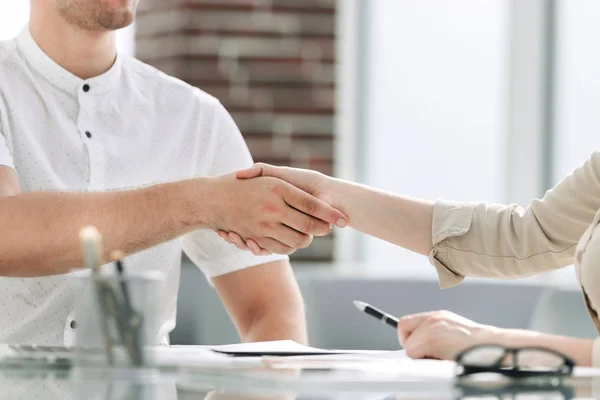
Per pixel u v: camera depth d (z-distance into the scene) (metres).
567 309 3.89
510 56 5.04
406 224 2.04
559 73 5.00
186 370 1.22
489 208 2.00
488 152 5.07
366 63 5.07
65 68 2.24
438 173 5.09
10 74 2.22
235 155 2.48
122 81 2.35
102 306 1.18
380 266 4.98
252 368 1.28
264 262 2.38
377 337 3.17
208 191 2.03
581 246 1.67
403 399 1.02
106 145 2.27
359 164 5.09
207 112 2.45
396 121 5.08
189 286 3.91
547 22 5.00
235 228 2.07
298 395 1.04
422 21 5.05
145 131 2.34
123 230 1.92
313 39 5.02
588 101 4.94
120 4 2.17
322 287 3.19
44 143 2.21
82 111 2.25
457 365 1.23
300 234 2.10
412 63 5.07
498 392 1.08
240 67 4.95
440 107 5.07
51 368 1.22
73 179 2.22
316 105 5.03
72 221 1.88
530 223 1.94
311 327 3.17
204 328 3.88
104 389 1.05
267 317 2.32
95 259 1.18
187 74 4.89
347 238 5.00
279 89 4.99
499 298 3.23
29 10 2.25
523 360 1.26
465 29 5.04
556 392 1.08
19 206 1.87
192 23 4.88
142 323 1.20
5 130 2.15
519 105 5.03
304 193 2.05
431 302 3.21
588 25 4.91
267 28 4.96
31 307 2.12
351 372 1.24
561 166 5.03
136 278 1.19
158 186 2.02
